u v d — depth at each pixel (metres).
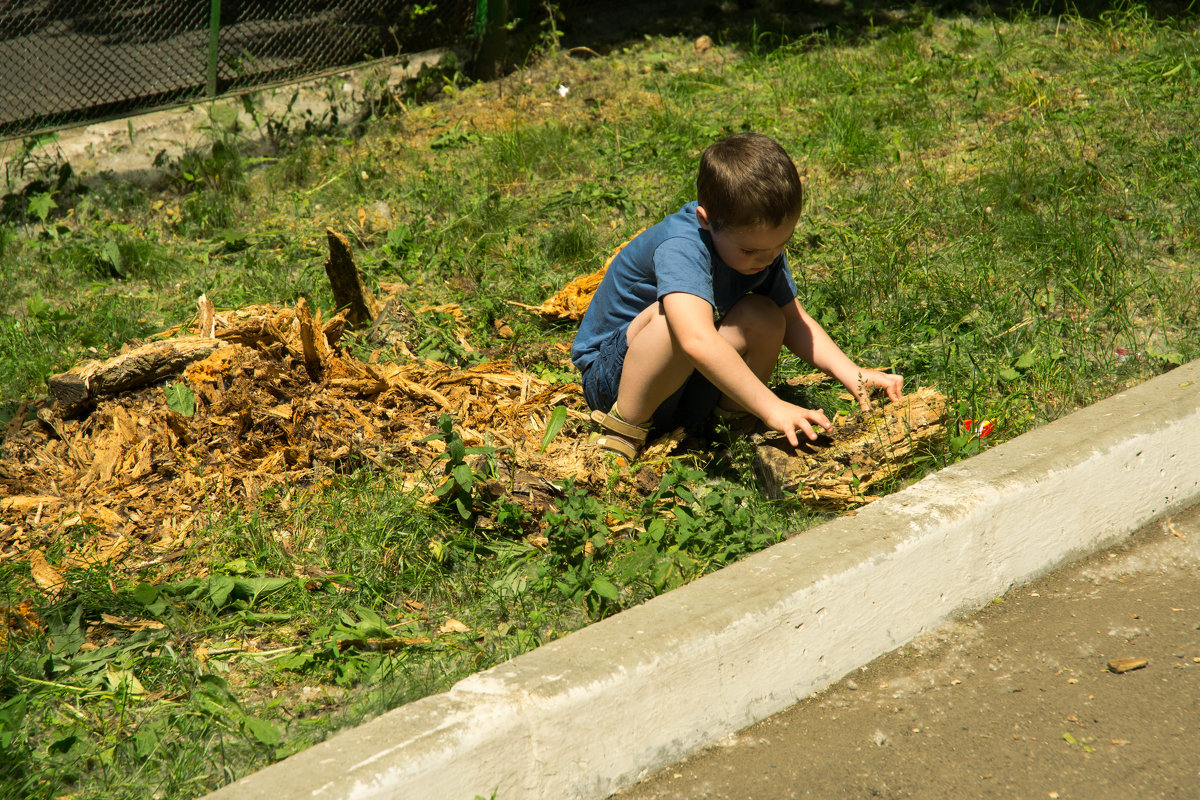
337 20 6.98
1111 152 4.97
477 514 2.64
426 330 3.72
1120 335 3.47
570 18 8.13
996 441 2.89
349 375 3.15
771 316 2.79
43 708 2.09
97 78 6.44
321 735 1.99
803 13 7.99
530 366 3.60
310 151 5.90
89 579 2.44
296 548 2.58
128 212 5.33
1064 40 6.79
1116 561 2.46
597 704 1.81
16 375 3.62
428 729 1.70
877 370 3.13
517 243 4.66
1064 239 4.05
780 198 2.50
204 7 6.75
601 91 6.70
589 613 2.33
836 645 2.10
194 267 4.62
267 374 3.06
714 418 3.03
